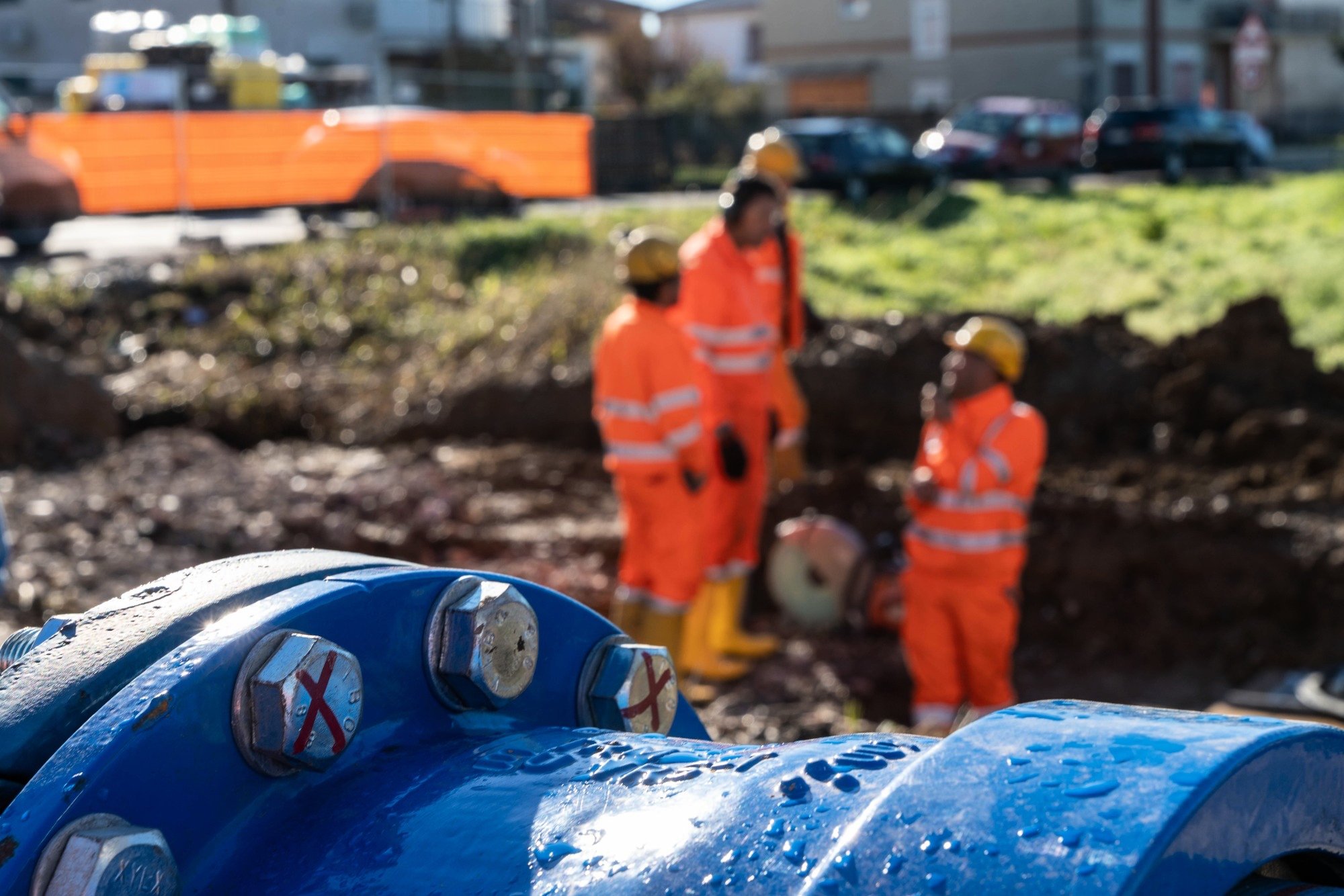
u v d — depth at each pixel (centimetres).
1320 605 614
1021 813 65
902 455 895
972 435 482
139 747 80
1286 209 2014
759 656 595
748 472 565
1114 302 1400
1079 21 4266
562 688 106
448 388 995
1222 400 848
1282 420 805
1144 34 4494
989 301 1448
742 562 579
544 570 675
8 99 1725
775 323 615
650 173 2780
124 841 76
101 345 1187
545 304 1195
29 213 1605
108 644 89
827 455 898
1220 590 630
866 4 4634
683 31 5806
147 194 1773
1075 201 2311
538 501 793
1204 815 64
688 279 554
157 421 989
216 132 1809
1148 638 622
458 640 96
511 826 80
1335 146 4038
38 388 866
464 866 78
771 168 596
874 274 1574
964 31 4472
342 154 1892
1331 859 77
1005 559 486
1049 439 868
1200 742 68
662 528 500
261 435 989
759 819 73
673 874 72
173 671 83
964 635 493
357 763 90
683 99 4575
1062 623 641
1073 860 62
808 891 66
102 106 1856
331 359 1175
